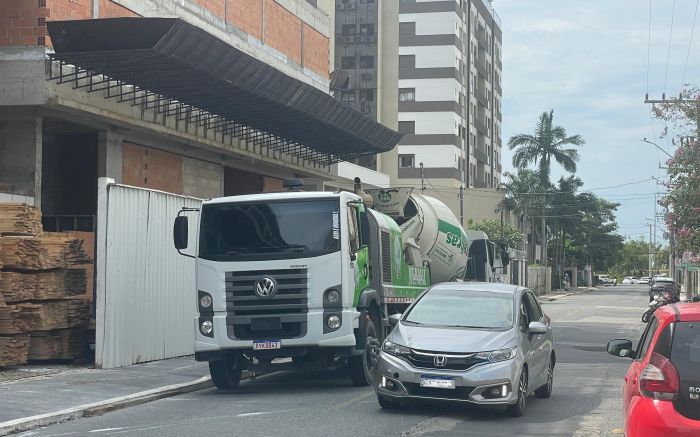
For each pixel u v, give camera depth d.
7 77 18.23
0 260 15.41
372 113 91.94
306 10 34.44
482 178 105.69
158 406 12.77
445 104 92.19
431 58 92.69
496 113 114.50
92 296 18.61
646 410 7.05
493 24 112.19
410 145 92.56
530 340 12.58
